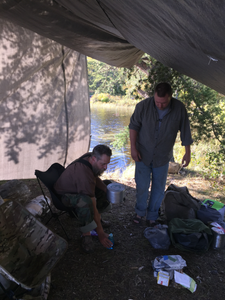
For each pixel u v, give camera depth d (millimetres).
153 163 3141
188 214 3322
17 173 4867
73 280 2383
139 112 2996
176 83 6258
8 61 4285
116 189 2588
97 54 4141
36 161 5059
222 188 5066
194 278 2496
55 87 5027
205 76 2020
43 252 2035
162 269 2500
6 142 4590
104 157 2609
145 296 2248
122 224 3449
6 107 4453
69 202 2633
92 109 26891
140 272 2539
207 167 5777
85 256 2736
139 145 3172
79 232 3191
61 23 2979
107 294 2246
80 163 2693
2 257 1858
